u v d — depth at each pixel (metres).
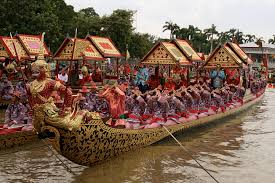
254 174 11.43
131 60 54.94
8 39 23.75
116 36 54.97
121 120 13.27
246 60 25.39
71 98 10.89
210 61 24.77
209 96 20.19
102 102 16.66
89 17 57.31
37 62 10.86
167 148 14.74
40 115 9.70
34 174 11.03
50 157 12.91
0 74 22.56
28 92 11.00
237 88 24.73
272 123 21.28
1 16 35.12
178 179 10.86
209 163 12.64
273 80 59.53
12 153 13.34
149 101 15.97
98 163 11.84
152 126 15.16
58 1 52.19
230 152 14.27
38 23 36.38
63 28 50.31
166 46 22.22
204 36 84.62
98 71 28.64
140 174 11.23
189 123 17.67
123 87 14.65
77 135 10.17
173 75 21.83
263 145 15.52
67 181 10.47
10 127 14.33
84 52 24.92
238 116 24.11
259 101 33.38
